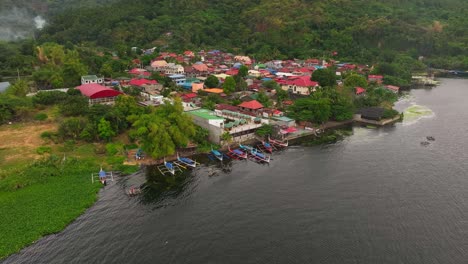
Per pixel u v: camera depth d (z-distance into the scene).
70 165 83.31
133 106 109.19
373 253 53.97
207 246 55.97
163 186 76.94
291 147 101.69
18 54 184.50
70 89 132.88
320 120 119.56
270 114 120.69
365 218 63.25
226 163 89.56
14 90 127.56
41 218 63.09
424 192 73.06
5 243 56.19
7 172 77.31
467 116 135.00
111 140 99.19
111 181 78.75
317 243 56.38
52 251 54.88
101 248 55.62
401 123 125.81
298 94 152.12
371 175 81.44
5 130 103.94
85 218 64.12
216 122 101.06
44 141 96.25
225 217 64.12
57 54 181.62
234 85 150.12
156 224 62.22
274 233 59.06
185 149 94.88
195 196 72.19
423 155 93.81
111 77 166.25
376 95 154.25
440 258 52.84
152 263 52.16
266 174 82.81
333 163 89.00
